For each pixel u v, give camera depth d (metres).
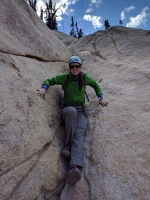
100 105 3.37
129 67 4.26
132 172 2.30
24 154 2.13
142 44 5.27
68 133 2.67
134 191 2.15
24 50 3.24
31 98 2.55
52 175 2.37
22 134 2.17
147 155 2.41
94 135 2.88
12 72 2.58
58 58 4.18
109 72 4.40
